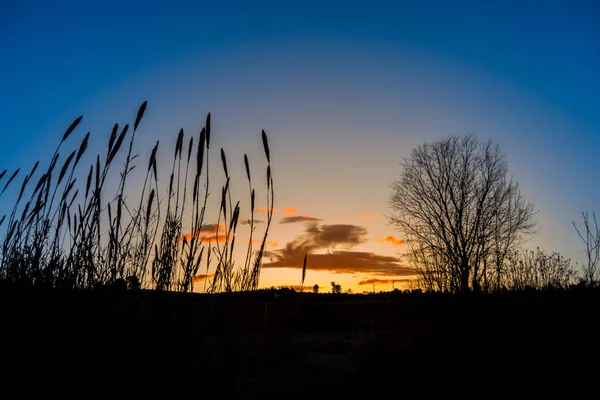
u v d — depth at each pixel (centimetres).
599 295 587
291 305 456
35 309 292
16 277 322
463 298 723
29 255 360
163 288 333
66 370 274
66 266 337
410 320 744
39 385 263
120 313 307
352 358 582
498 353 501
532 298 646
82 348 285
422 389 450
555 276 1019
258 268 376
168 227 369
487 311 622
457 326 591
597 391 409
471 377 467
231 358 334
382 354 544
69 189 394
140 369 292
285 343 450
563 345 488
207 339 340
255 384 413
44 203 392
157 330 312
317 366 568
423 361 511
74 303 308
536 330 532
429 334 600
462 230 2439
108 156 358
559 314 558
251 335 409
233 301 353
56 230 379
